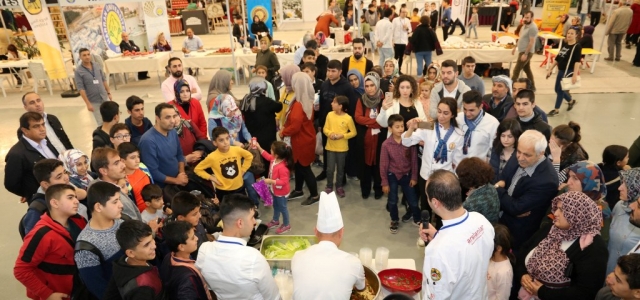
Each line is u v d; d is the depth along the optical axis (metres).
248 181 4.48
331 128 4.70
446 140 3.50
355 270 2.01
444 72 4.32
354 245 4.16
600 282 2.16
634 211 2.31
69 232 2.65
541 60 11.31
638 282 1.79
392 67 5.73
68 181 2.90
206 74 11.38
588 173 2.70
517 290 2.75
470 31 15.21
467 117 3.45
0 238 4.45
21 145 3.54
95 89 6.45
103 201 2.38
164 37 10.91
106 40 10.21
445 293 1.93
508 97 4.21
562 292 2.26
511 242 2.52
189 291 2.13
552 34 11.27
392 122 3.92
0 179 5.80
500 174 3.16
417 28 9.06
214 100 4.50
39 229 2.46
